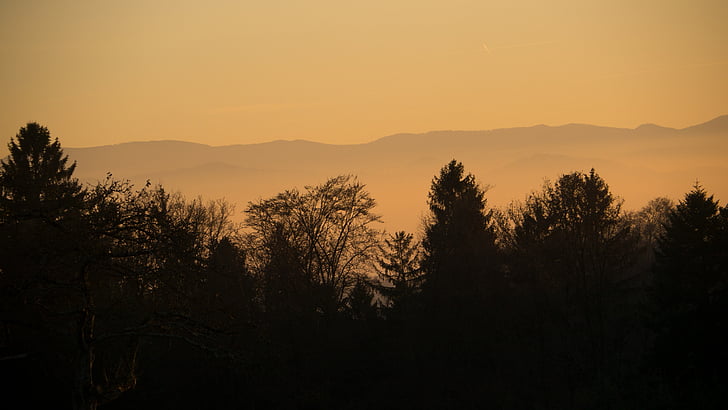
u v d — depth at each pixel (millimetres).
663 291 63250
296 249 68312
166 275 31828
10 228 31297
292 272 67125
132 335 30781
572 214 66312
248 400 58844
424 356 68812
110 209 30812
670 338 59125
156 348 57406
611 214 66625
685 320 58750
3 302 29125
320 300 67750
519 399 62625
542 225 68500
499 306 70000
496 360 69938
